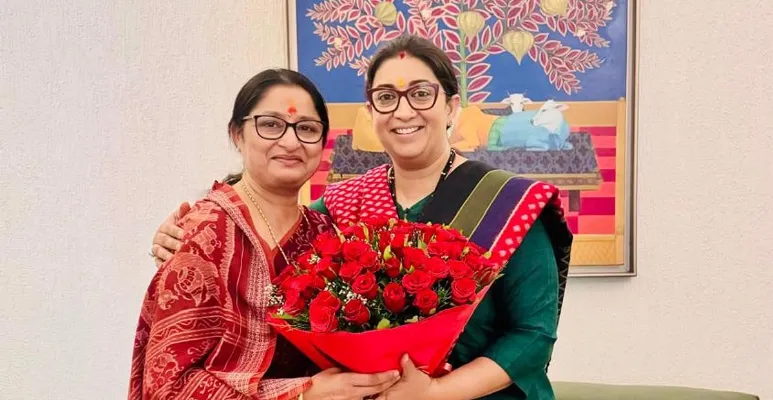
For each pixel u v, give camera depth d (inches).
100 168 71.7
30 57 70.7
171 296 36.5
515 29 68.3
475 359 42.1
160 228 44.1
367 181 50.7
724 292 70.7
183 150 71.2
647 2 68.2
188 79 70.4
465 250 36.1
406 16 68.6
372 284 32.1
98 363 73.8
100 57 70.6
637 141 68.7
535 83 68.7
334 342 32.2
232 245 39.4
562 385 62.8
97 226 72.4
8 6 70.2
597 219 69.4
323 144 43.5
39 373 74.0
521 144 69.3
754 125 69.1
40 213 72.2
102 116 71.2
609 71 68.2
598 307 70.9
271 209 43.4
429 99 44.3
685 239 70.2
